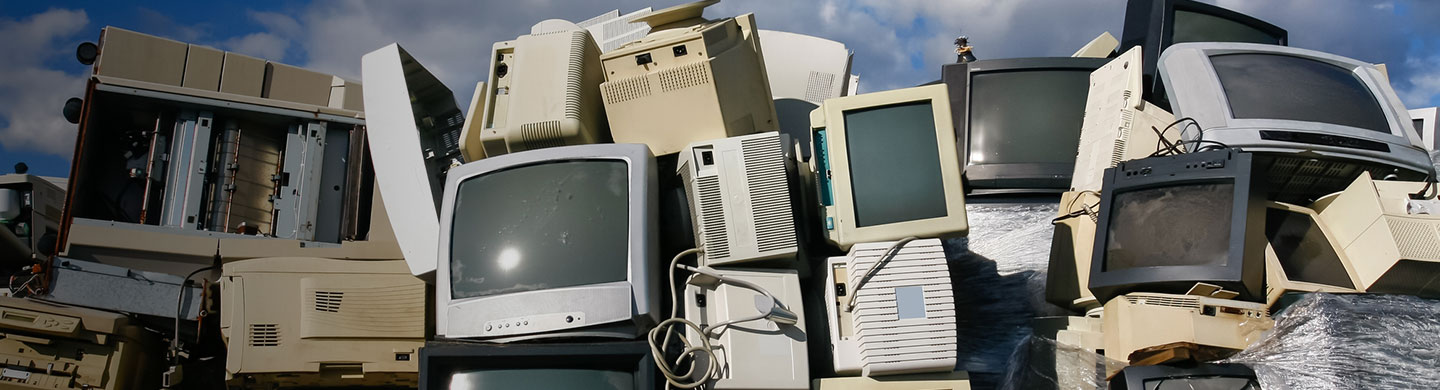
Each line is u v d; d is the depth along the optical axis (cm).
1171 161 343
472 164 363
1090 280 348
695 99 386
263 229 452
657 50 388
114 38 461
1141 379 309
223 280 390
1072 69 471
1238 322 316
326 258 411
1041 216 432
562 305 326
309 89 488
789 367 336
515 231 346
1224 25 478
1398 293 344
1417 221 343
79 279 400
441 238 352
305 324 382
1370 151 380
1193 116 388
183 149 446
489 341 333
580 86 391
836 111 381
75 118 457
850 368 337
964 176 454
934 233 362
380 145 404
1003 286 414
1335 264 348
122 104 446
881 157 374
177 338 390
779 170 360
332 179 458
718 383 330
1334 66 411
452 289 343
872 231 362
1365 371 299
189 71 468
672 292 342
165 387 383
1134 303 322
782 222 353
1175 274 327
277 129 469
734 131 392
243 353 378
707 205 354
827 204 374
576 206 348
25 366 375
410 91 434
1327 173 387
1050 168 449
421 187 395
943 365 334
